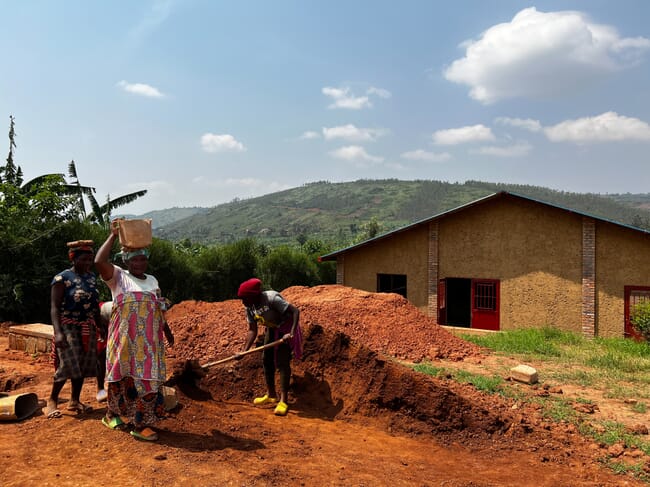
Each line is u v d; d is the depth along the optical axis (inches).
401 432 212.8
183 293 906.7
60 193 617.9
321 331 262.4
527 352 415.5
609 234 616.7
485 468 180.7
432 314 714.2
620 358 384.5
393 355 377.1
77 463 142.3
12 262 506.0
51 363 284.2
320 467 163.0
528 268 658.8
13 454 144.8
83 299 176.2
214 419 193.9
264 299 226.4
